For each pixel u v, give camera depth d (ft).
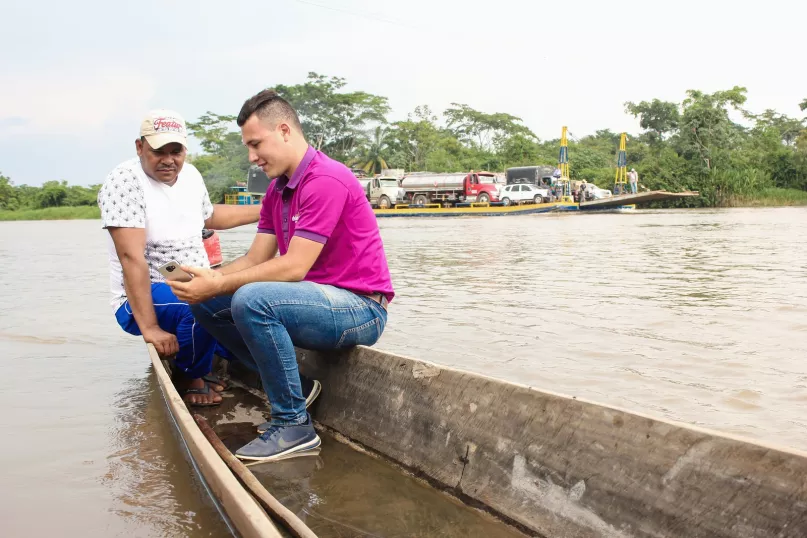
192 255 11.66
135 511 6.57
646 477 5.77
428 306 18.84
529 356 12.92
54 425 9.23
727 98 155.43
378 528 6.50
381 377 8.82
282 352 8.49
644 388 10.82
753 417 9.45
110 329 16.74
